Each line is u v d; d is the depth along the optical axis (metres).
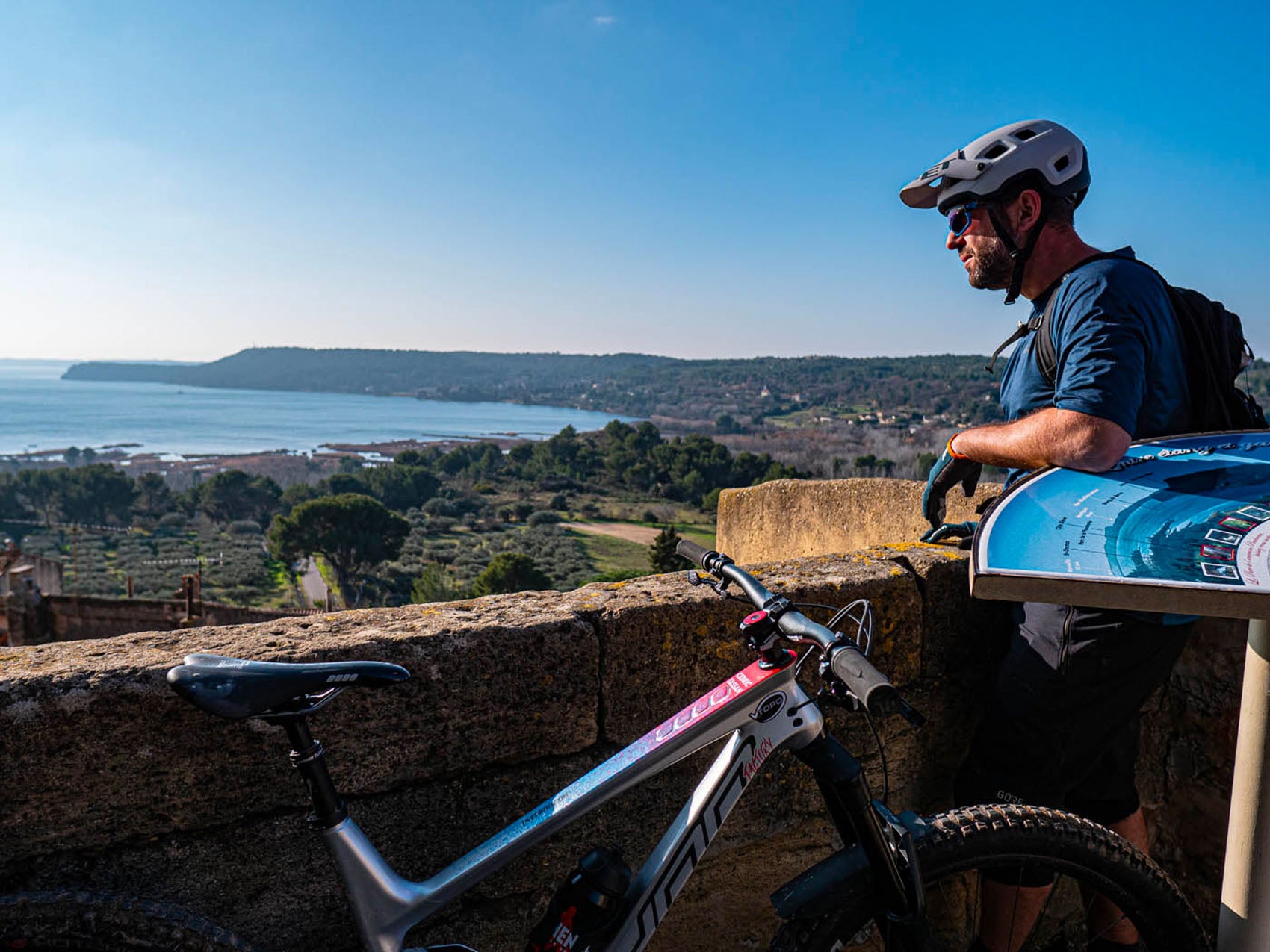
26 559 17.94
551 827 1.30
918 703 1.95
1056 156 1.64
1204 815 2.28
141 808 1.29
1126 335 1.49
